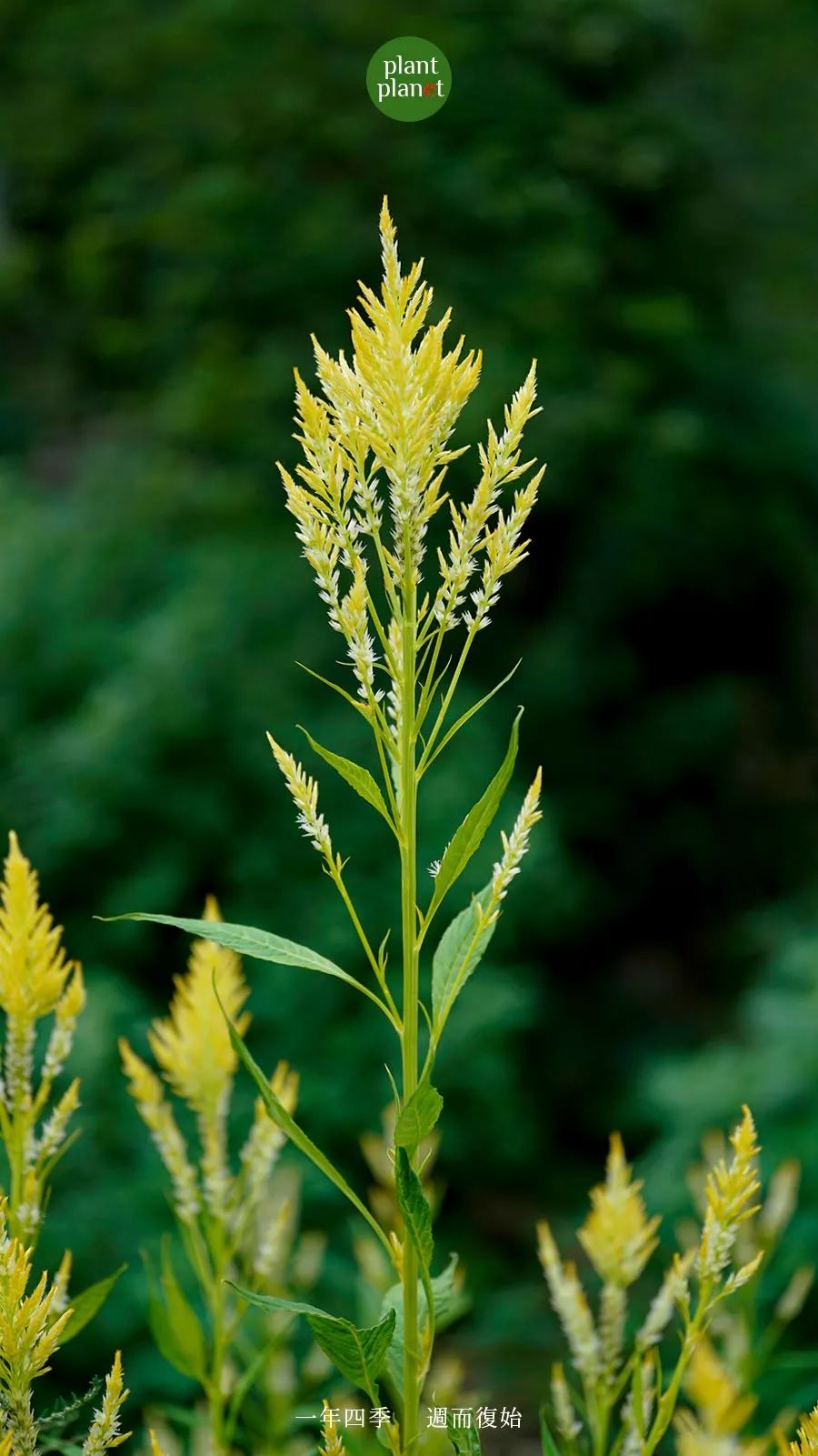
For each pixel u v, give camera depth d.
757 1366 1.46
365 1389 0.92
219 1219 1.32
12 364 7.46
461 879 5.40
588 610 8.33
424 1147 4.90
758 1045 4.45
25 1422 0.91
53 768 5.02
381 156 6.26
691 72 7.79
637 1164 4.41
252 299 6.50
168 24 6.34
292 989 4.90
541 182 6.37
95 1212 3.39
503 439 0.93
